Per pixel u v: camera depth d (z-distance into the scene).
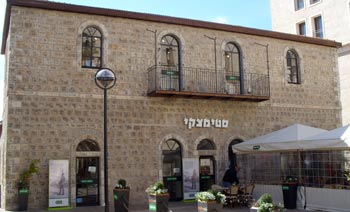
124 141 17.55
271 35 21.69
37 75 16.34
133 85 18.06
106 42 17.78
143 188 17.62
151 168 17.92
